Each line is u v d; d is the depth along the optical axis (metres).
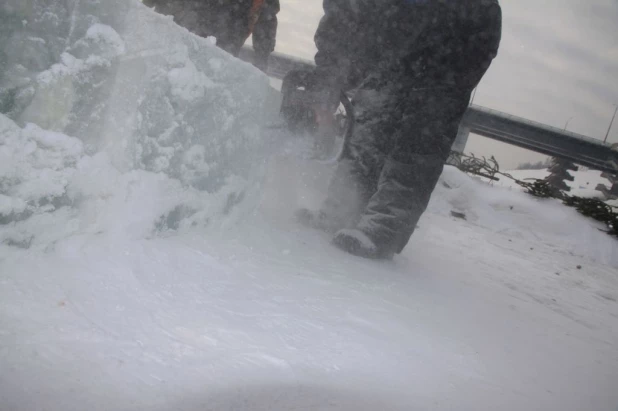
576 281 6.90
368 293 2.91
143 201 2.31
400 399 1.72
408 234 4.08
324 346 2.00
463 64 3.87
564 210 12.89
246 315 2.08
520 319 3.53
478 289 4.24
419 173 3.95
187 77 2.38
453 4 3.74
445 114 3.93
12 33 1.64
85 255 2.01
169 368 1.52
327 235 4.18
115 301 1.82
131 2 2.04
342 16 4.04
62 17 1.78
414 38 3.87
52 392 1.26
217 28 4.29
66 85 1.83
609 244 11.24
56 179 1.86
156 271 2.17
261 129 3.46
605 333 4.02
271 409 1.44
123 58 2.03
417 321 2.66
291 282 2.67
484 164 15.34
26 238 1.82
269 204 4.38
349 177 4.25
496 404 1.90
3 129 1.67
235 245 2.97
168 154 2.45
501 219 11.70
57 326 1.54
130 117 2.15
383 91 4.16
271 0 5.14
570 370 2.64
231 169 3.13
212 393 1.45
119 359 1.49
